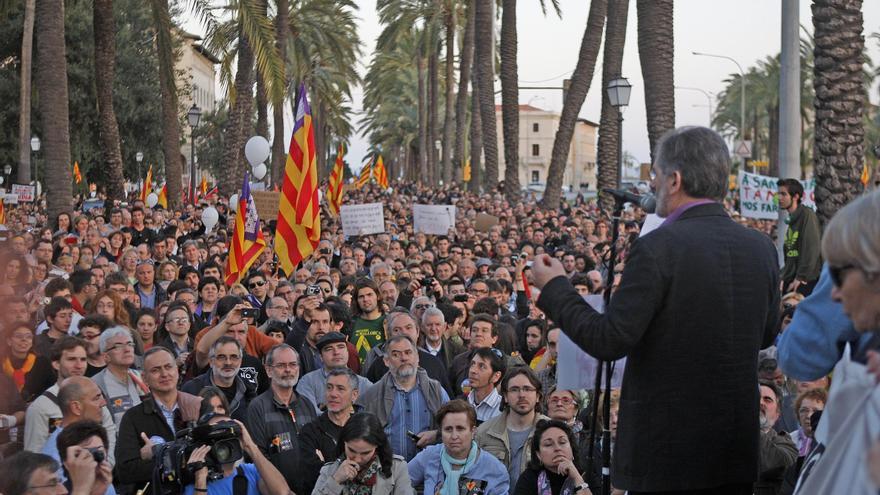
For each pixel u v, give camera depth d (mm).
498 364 8477
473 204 39062
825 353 3355
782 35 14758
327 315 10195
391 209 36375
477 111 56781
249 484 6328
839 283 2650
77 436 5766
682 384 3838
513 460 7453
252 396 8641
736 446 3896
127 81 47875
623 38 32656
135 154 49312
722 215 3977
